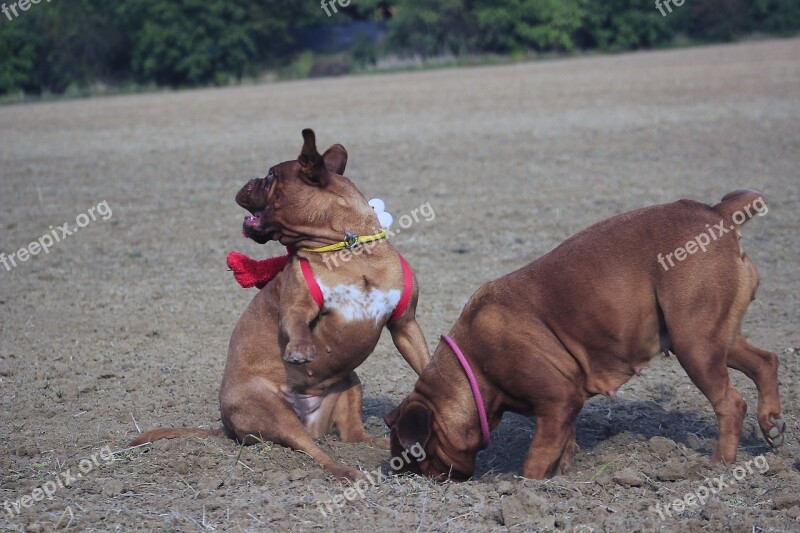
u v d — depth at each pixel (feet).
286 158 73.61
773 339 29.12
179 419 25.29
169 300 37.29
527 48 197.88
